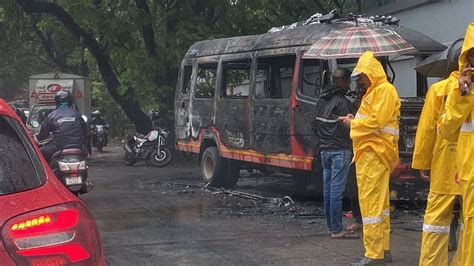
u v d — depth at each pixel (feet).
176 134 42.47
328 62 28.58
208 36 50.08
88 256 11.21
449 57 16.60
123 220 27.84
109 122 89.51
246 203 32.19
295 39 30.27
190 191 36.68
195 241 23.48
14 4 55.52
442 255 16.26
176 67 50.65
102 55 56.80
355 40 26.00
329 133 22.97
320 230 25.23
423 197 28.48
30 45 95.09
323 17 30.55
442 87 15.69
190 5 51.31
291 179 41.60
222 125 35.86
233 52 35.40
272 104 31.19
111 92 58.18
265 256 21.15
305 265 19.97
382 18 30.78
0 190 11.05
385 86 18.97
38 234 10.57
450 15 37.52
